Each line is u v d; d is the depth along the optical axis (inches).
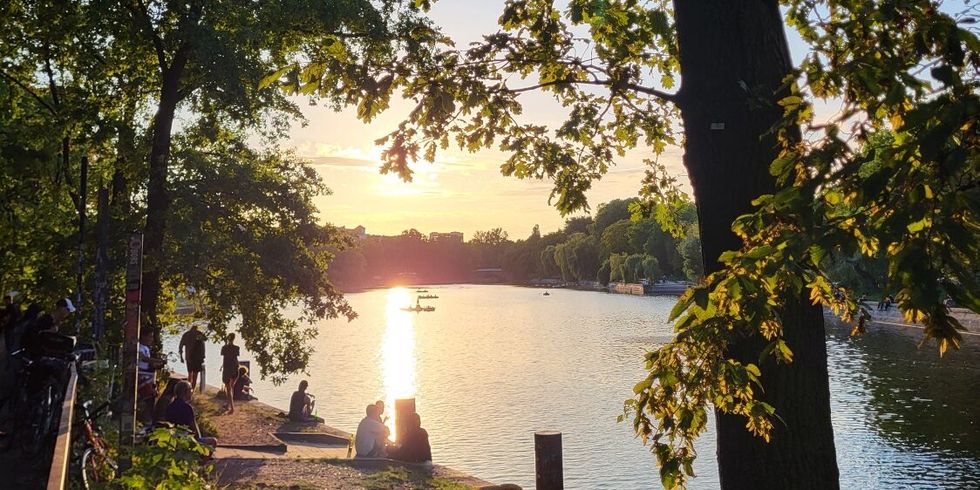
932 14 142.9
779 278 149.4
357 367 2134.6
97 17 774.5
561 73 273.3
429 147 246.4
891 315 2957.7
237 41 781.3
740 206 212.2
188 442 326.3
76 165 981.2
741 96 211.8
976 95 124.6
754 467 207.8
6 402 435.8
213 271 892.6
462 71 253.1
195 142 983.6
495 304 5920.3
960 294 121.7
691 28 219.9
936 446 1059.3
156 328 842.8
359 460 643.5
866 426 1194.6
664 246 6820.9
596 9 267.9
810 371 203.8
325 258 971.9
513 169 318.0
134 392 358.9
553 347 2583.7
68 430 261.7
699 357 178.7
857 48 158.6
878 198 134.0
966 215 125.3
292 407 927.0
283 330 962.7
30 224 876.6
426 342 2913.4
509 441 1144.8
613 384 1739.7
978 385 1513.3
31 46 911.0
